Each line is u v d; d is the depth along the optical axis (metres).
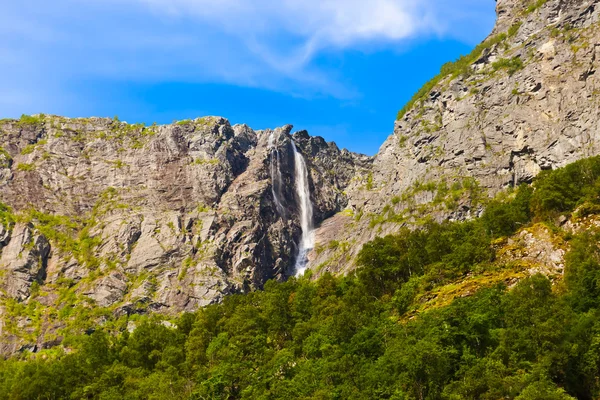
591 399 72.38
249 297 134.38
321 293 120.44
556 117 152.75
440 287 104.06
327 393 79.12
